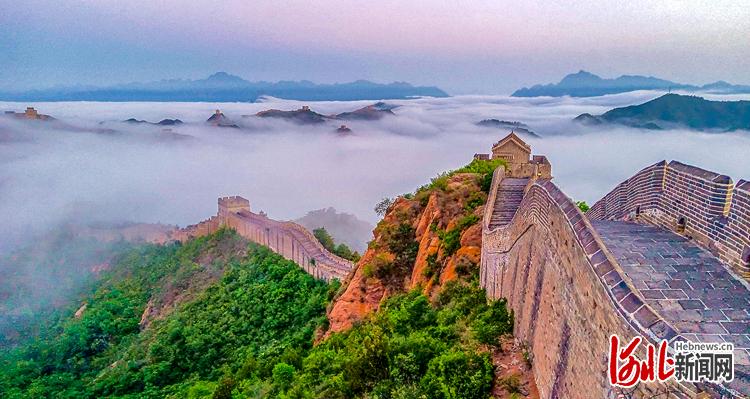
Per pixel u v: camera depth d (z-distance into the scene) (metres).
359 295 39.97
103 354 68.25
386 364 19.02
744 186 11.02
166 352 53.00
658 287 10.16
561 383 11.76
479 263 28.80
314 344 41.00
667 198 14.60
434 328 21.25
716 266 11.14
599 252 10.16
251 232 83.25
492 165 42.78
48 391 58.28
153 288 86.94
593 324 9.88
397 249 41.31
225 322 56.53
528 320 16.14
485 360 16.16
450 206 37.72
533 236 16.61
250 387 29.91
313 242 66.75
